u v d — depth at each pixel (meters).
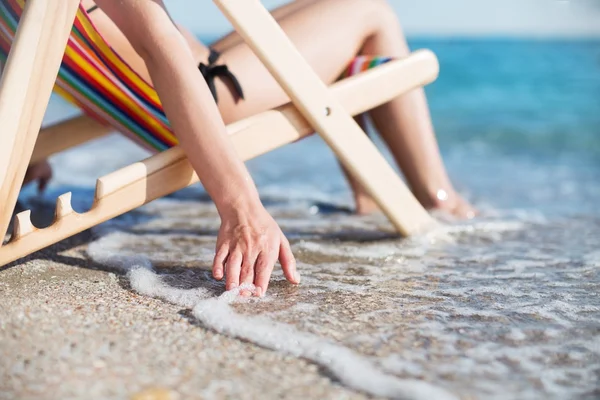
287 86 1.68
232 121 1.85
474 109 6.56
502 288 1.55
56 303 1.33
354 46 2.00
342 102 1.76
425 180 2.24
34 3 1.40
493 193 3.18
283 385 1.02
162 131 1.79
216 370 1.06
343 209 2.53
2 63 1.88
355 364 1.08
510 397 1.01
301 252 1.84
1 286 1.44
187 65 1.50
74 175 3.10
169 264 1.67
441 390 1.01
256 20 1.62
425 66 1.85
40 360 1.07
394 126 2.20
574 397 1.01
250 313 1.30
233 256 1.42
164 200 2.64
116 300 1.37
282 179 3.28
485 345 1.20
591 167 4.10
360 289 1.51
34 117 1.40
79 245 1.85
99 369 1.05
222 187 1.47
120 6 1.51
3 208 1.40
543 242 2.08
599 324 1.32
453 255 1.87
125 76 1.65
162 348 1.14
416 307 1.39
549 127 5.66
